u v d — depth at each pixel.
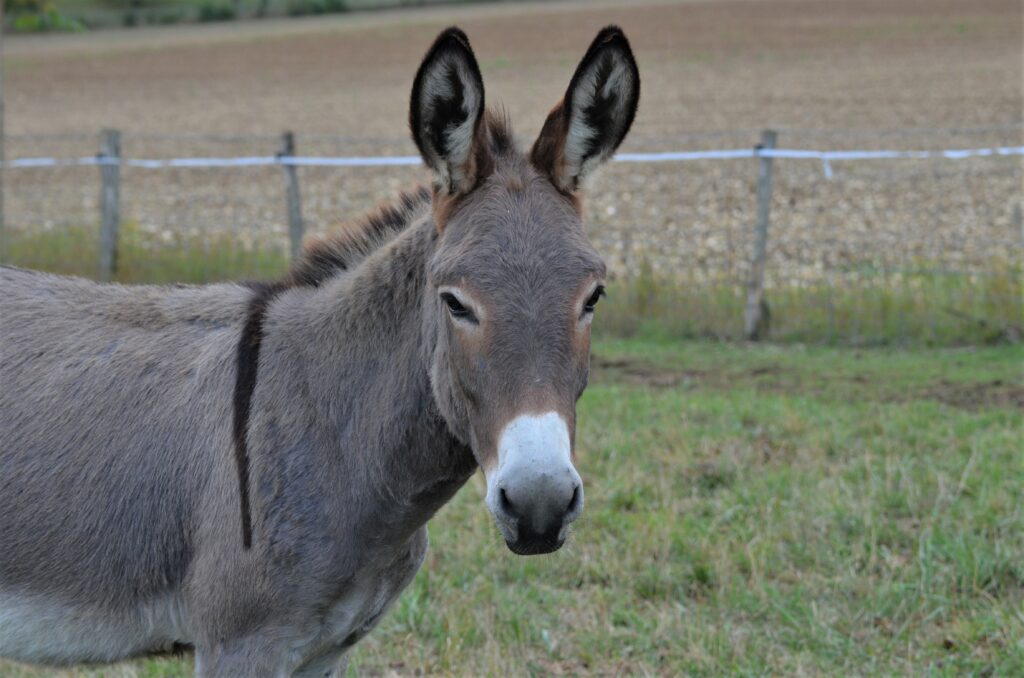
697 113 26.72
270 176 20.73
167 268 10.73
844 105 26.92
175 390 3.25
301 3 66.94
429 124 2.79
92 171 22.05
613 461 6.33
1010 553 5.06
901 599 4.83
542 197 2.80
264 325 3.24
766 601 4.85
